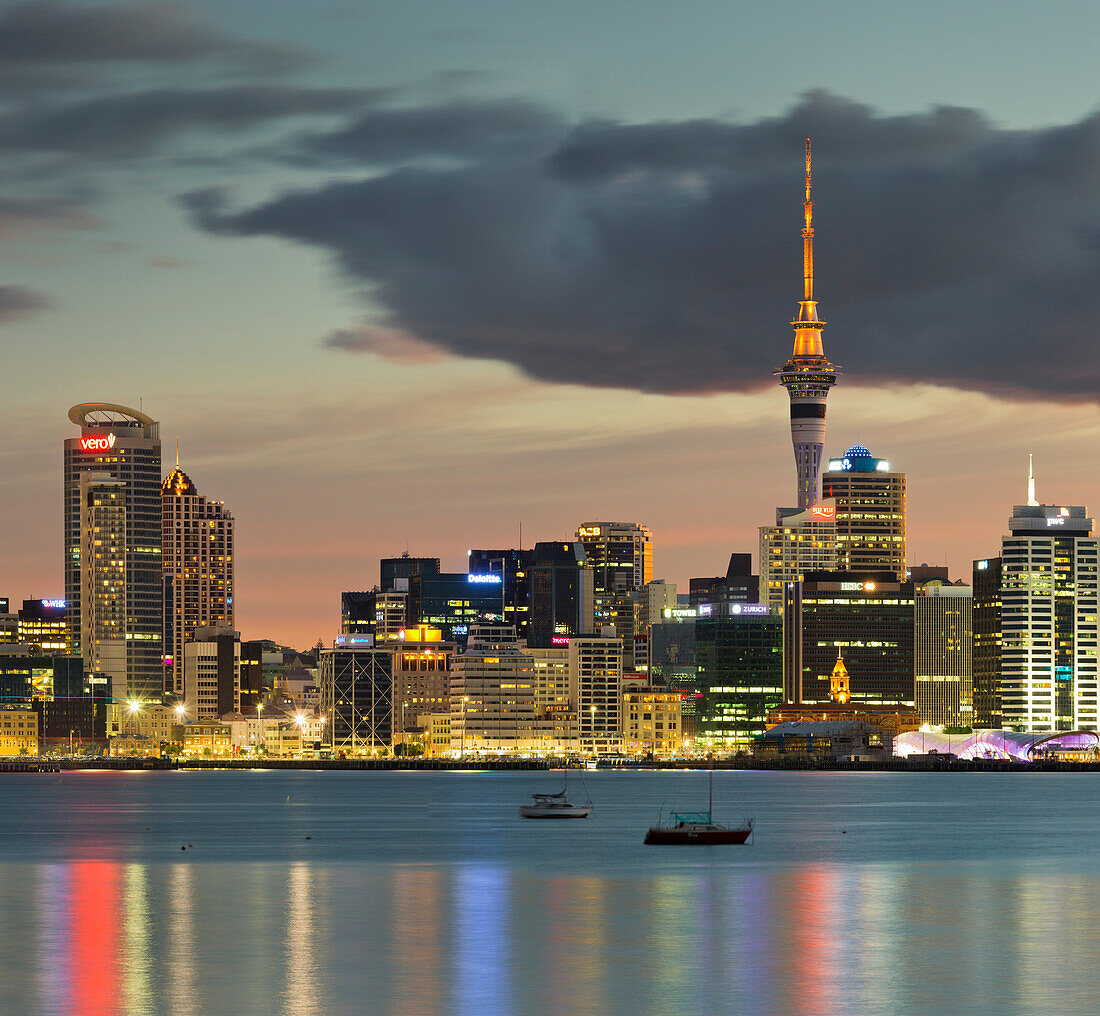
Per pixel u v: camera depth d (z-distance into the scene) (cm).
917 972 17900
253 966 18325
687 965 18350
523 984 17188
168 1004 16200
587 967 18225
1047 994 16675
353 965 18375
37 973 17925
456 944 19925
